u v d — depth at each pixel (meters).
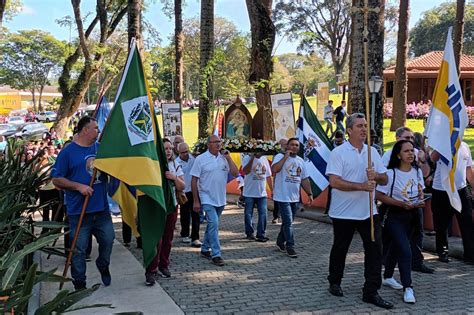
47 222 4.84
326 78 70.94
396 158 5.84
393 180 5.77
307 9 53.56
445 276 6.61
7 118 53.38
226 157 7.51
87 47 23.12
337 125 22.11
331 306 5.53
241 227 10.25
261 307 5.54
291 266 7.21
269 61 15.00
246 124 13.03
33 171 7.23
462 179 7.07
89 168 5.66
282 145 8.75
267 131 14.59
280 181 7.75
